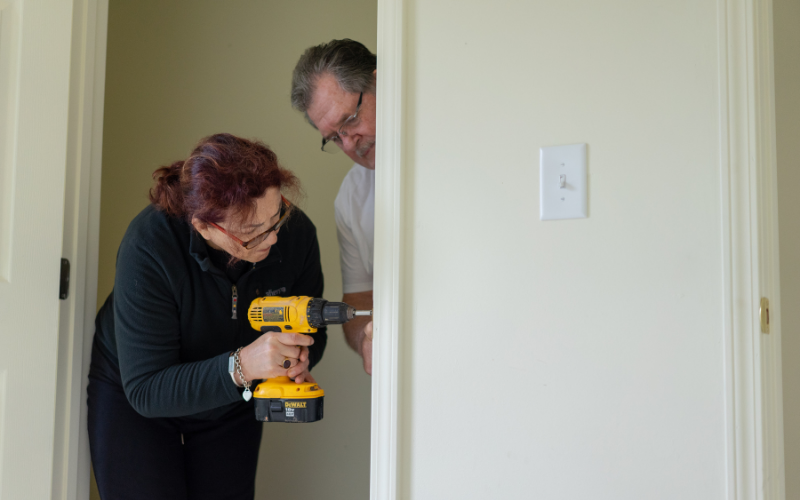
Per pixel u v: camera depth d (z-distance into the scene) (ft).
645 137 3.28
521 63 3.56
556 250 3.43
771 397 3.04
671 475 3.13
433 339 3.65
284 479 7.62
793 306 4.41
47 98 4.57
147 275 4.38
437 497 3.57
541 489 3.36
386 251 3.72
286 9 7.95
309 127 7.81
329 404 7.61
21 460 4.34
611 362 3.28
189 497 5.12
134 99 8.32
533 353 3.43
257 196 4.06
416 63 3.79
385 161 3.76
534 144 3.51
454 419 3.57
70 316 4.78
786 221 4.47
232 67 8.09
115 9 8.42
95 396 4.80
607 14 3.40
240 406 5.32
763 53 3.14
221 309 4.73
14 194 4.40
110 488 4.63
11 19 4.46
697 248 3.16
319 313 4.03
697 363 3.12
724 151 3.10
